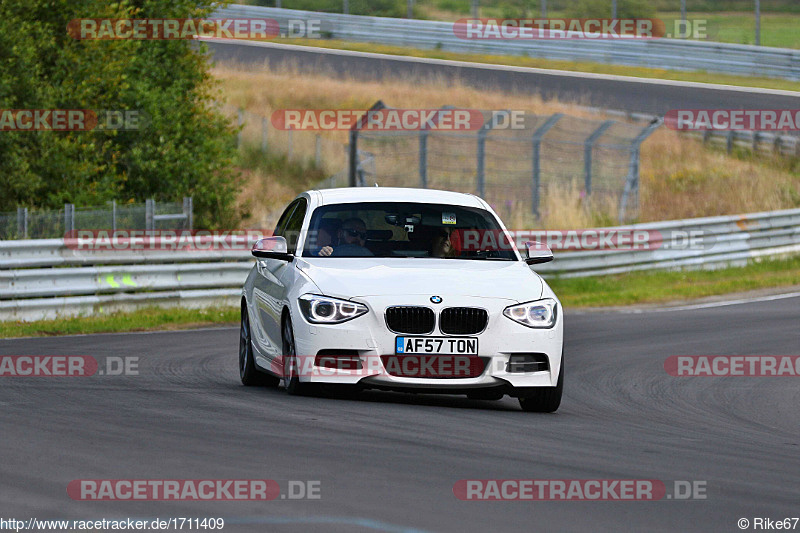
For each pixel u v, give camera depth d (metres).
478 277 32.06
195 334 52.66
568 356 47.94
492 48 166.38
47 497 18.72
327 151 124.38
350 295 30.81
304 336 30.91
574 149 120.88
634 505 19.55
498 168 116.12
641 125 129.00
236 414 28.28
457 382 30.52
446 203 35.91
